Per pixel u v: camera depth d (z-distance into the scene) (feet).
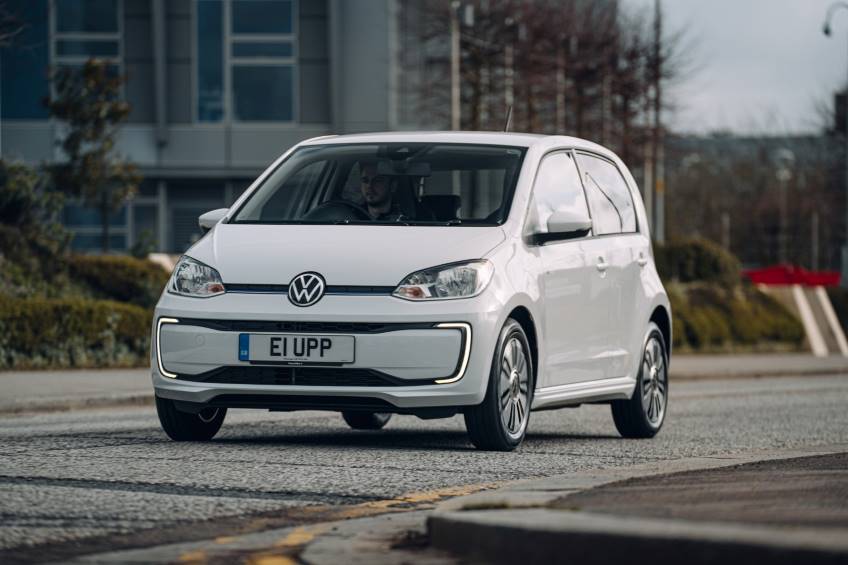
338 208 36.73
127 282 81.51
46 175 86.17
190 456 31.65
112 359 74.08
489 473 30.17
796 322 150.41
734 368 105.40
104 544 21.13
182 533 22.18
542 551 17.80
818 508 20.58
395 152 37.76
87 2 162.50
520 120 152.15
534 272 35.19
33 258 78.48
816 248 282.97
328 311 32.40
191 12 164.66
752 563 15.74
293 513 24.34
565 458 33.47
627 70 163.63
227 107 165.37
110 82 95.04
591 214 39.81
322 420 44.68
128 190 96.17
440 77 154.10
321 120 165.99
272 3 165.17
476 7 150.10
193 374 33.22
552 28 155.12
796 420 50.16
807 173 296.10
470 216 36.29
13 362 69.15
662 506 20.80
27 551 20.47
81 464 29.89
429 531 20.51
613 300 39.75
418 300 32.53
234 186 167.84
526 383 34.86
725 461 30.48
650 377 42.16
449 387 32.40
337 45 163.53
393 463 31.37
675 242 148.77
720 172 303.68
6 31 82.02
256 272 33.19
